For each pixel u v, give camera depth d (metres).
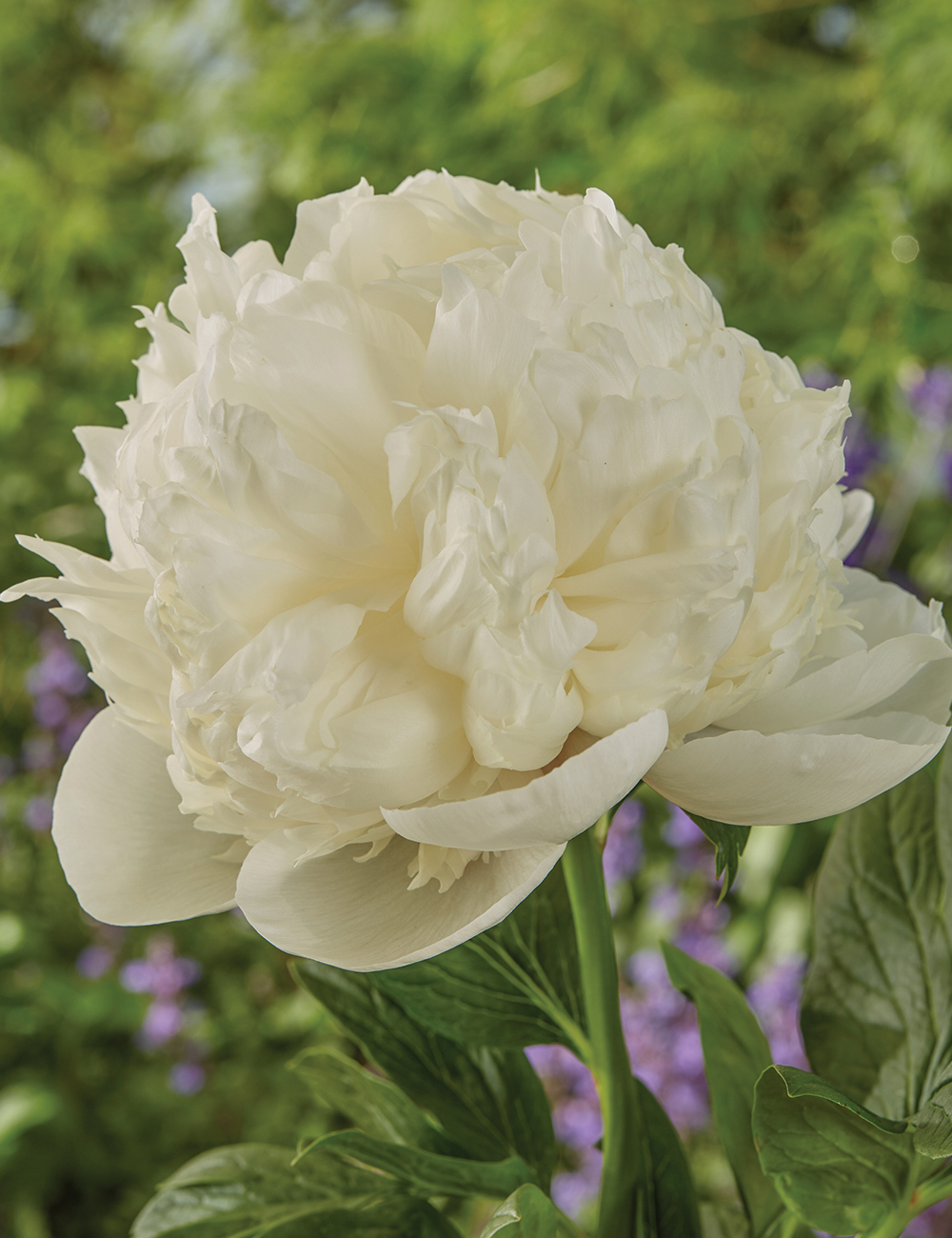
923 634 0.40
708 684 0.39
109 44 2.96
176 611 0.38
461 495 0.37
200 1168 0.45
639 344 0.38
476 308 0.37
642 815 1.44
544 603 0.37
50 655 1.92
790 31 2.51
